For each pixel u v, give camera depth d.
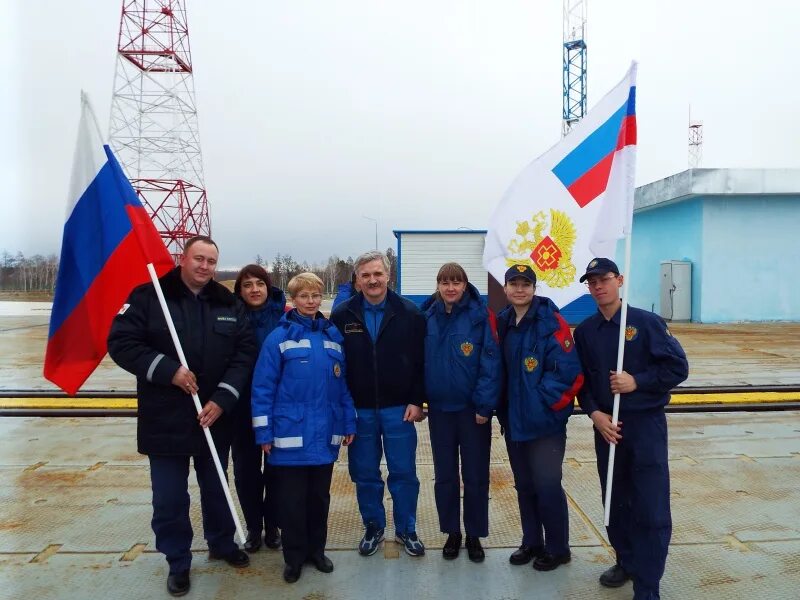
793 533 3.46
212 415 2.92
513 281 3.03
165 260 3.07
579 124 3.45
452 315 3.21
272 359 3.07
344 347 3.28
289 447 3.01
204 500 3.15
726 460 4.73
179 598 2.85
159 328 2.94
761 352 10.65
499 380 3.10
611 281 2.87
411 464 3.31
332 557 3.27
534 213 3.52
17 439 5.40
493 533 3.54
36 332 15.22
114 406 6.46
